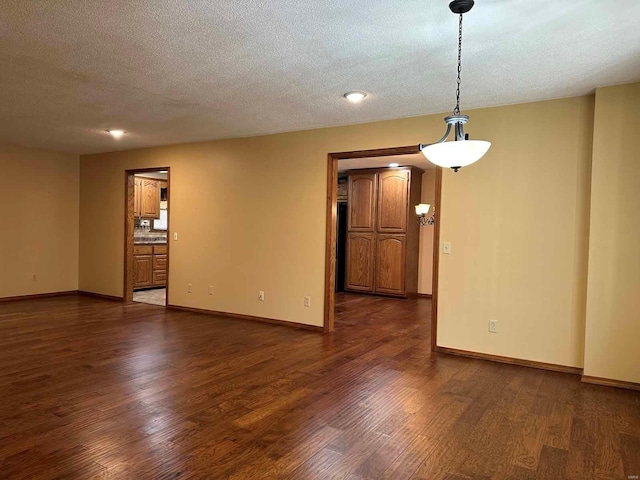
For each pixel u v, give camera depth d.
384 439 2.53
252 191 5.73
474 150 2.39
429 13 2.37
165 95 3.92
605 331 3.52
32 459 2.23
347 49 2.87
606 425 2.77
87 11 2.40
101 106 4.31
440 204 4.39
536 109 3.96
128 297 6.93
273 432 2.59
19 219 6.75
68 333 4.84
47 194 7.07
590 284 3.57
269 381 3.45
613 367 3.50
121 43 2.82
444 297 4.36
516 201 4.05
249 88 3.70
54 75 3.43
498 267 4.12
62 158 7.25
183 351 4.23
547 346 3.92
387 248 7.74
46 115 4.69
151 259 8.44
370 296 7.82
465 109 4.24
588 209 3.77
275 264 5.55
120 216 6.96
